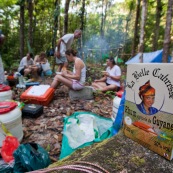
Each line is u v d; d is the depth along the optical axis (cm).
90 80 548
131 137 124
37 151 143
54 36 813
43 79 548
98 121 213
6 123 170
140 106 114
